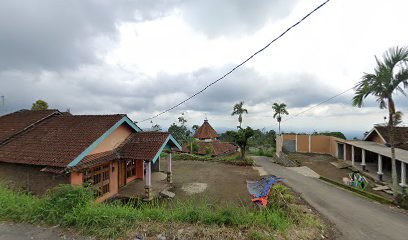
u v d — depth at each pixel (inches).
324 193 517.7
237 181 606.2
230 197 462.6
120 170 507.2
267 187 405.1
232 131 1029.8
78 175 357.1
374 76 470.3
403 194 447.8
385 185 584.1
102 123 451.5
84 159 371.6
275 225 225.0
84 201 213.5
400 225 328.8
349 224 324.2
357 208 410.0
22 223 193.5
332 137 1225.4
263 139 2095.2
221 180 613.6
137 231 185.9
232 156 1165.1
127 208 224.4
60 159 346.0
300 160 1040.8
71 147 376.5
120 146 487.8
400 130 792.9
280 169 859.4
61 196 214.1
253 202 385.1
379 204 443.5
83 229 182.5
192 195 477.4
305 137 1305.4
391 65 463.8
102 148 433.7
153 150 461.7
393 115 499.8
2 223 192.4
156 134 531.8
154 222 204.4
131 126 522.6
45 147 389.4
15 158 370.0
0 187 269.6
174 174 675.4
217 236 186.5
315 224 286.0
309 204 422.6
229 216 218.7
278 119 1563.7
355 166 820.0
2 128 486.3
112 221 193.9
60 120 497.4
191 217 215.6
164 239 178.4
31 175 362.6
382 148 693.9
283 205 334.0
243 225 209.0
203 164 866.8
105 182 429.4
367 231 300.7
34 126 481.4
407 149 651.5
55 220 193.3
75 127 450.9
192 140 1334.9
